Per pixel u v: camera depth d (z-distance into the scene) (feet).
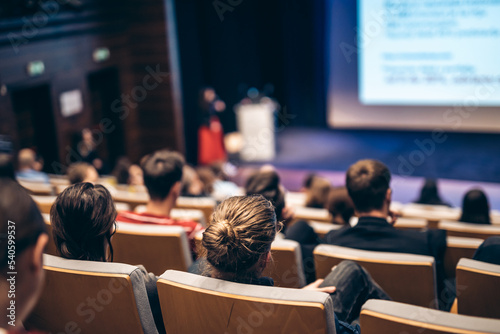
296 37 41.47
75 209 5.49
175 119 31.65
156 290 5.64
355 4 38.14
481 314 6.10
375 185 8.28
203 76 40.16
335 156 35.73
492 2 33.63
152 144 32.45
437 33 35.60
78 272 5.13
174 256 7.66
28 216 2.41
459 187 28.94
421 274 6.56
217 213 5.06
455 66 35.65
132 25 30.68
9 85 22.79
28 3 23.24
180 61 35.81
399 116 38.60
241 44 40.81
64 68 26.13
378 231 7.93
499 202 26.81
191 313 4.97
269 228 4.88
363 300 6.39
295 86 42.70
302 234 8.88
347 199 10.69
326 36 39.70
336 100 40.60
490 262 7.25
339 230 8.31
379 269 6.72
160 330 5.69
